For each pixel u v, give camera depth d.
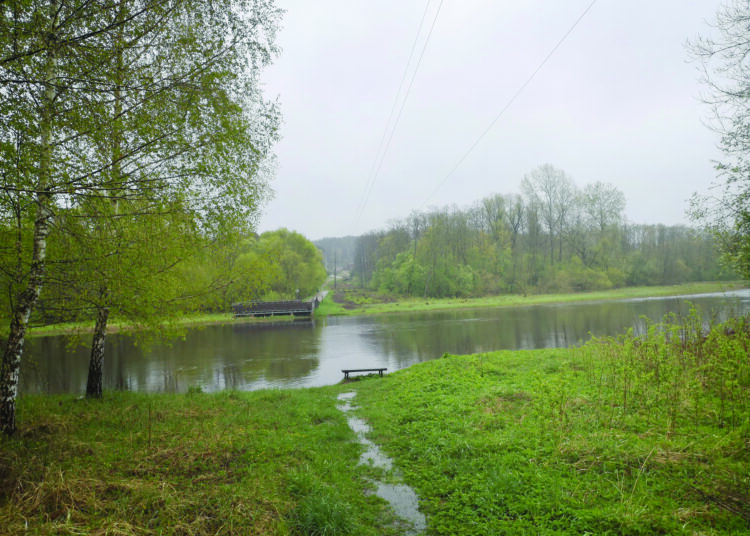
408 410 9.48
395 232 85.31
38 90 4.86
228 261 10.94
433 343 25.47
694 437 5.90
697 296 47.81
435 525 4.74
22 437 6.55
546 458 5.80
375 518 4.99
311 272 62.28
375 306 57.38
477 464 6.00
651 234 69.06
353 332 32.69
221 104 7.30
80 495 4.57
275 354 23.36
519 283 66.62
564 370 11.18
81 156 5.39
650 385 8.13
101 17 5.42
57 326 10.70
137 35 5.77
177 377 17.72
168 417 8.70
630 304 44.00
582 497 4.72
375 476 6.23
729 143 11.01
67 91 5.00
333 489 5.39
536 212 70.19
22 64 4.41
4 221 5.94
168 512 4.39
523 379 10.87
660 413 7.00
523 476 5.36
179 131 6.38
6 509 4.10
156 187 6.09
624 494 4.64
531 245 69.94
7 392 6.62
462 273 64.44
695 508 4.27
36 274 6.63
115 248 6.35
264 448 6.76
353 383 14.78
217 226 7.82
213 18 6.84
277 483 5.48
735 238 11.84
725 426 6.16
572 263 67.19
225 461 6.14
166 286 9.63
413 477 6.09
